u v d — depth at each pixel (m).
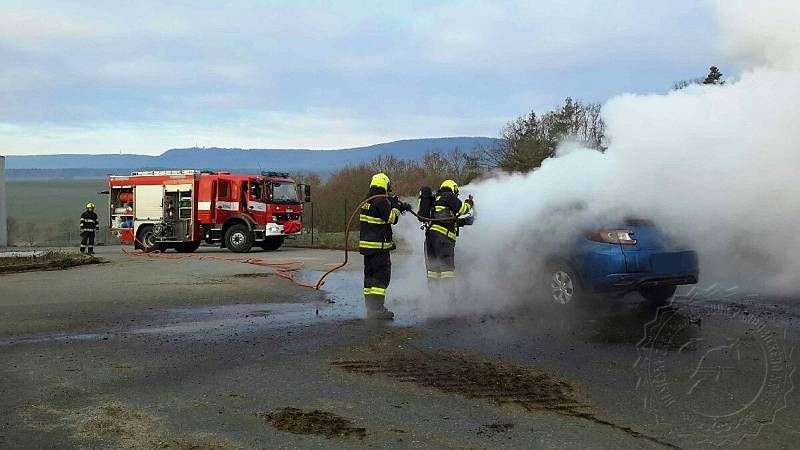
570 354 6.02
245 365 5.75
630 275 7.33
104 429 4.16
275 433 4.08
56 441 3.96
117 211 22.56
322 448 3.83
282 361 5.88
